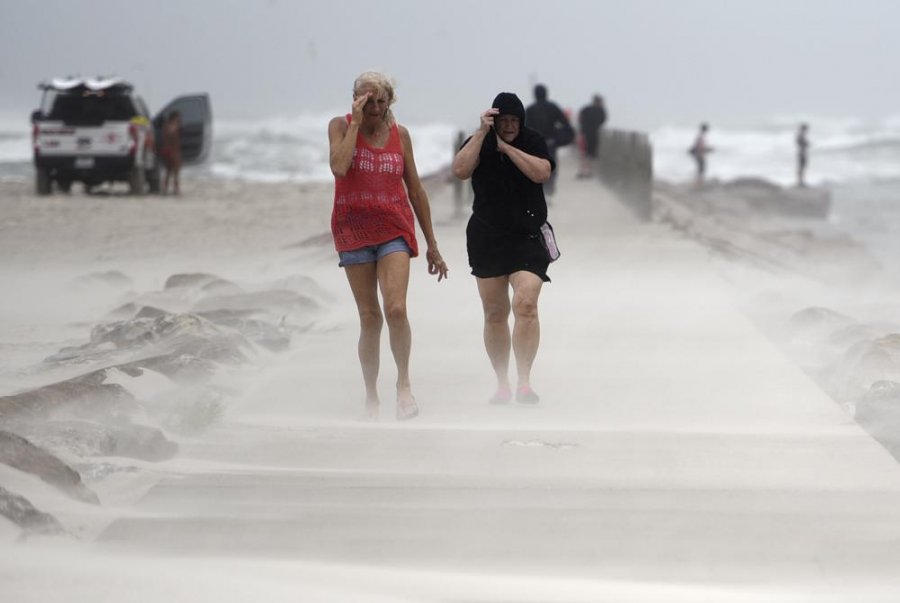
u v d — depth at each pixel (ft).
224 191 419.74
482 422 96.27
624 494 74.08
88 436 80.74
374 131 98.58
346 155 96.27
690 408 100.07
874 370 106.32
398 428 92.68
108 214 314.14
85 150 385.50
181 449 85.71
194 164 437.99
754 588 58.95
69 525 66.18
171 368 104.83
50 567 58.54
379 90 96.94
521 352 103.14
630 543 65.26
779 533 66.80
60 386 88.07
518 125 102.47
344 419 97.86
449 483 76.64
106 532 65.57
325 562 62.03
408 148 100.68
